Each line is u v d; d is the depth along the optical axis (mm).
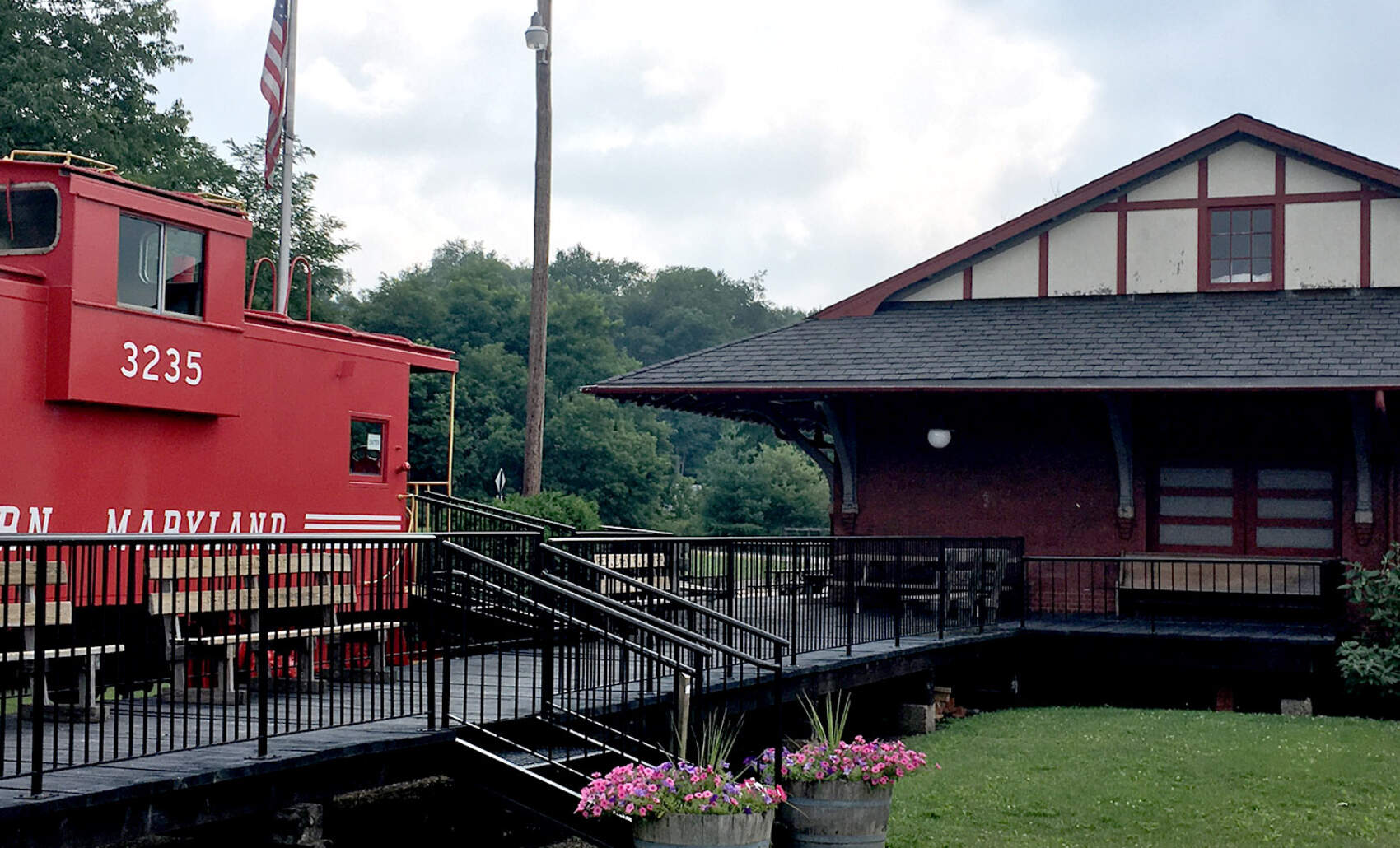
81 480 10797
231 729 8773
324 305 45406
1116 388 16875
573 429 60656
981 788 11305
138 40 36469
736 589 12516
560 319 69125
